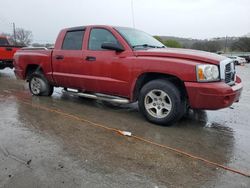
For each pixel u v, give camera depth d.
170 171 2.87
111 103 5.93
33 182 2.58
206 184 2.63
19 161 2.98
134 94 4.63
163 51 4.30
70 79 5.49
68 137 3.75
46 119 4.59
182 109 4.20
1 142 3.50
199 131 4.19
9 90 7.46
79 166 2.91
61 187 2.52
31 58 6.32
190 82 3.90
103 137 3.80
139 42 4.89
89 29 5.21
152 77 4.52
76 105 5.69
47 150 3.29
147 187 2.55
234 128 4.40
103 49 4.90
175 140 3.77
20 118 4.60
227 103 3.88
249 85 10.69
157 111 4.37
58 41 5.77
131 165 2.97
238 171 2.91
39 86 6.44
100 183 2.60
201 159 3.18
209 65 3.85
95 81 5.00
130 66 4.46
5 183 2.55
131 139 3.75
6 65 10.30
